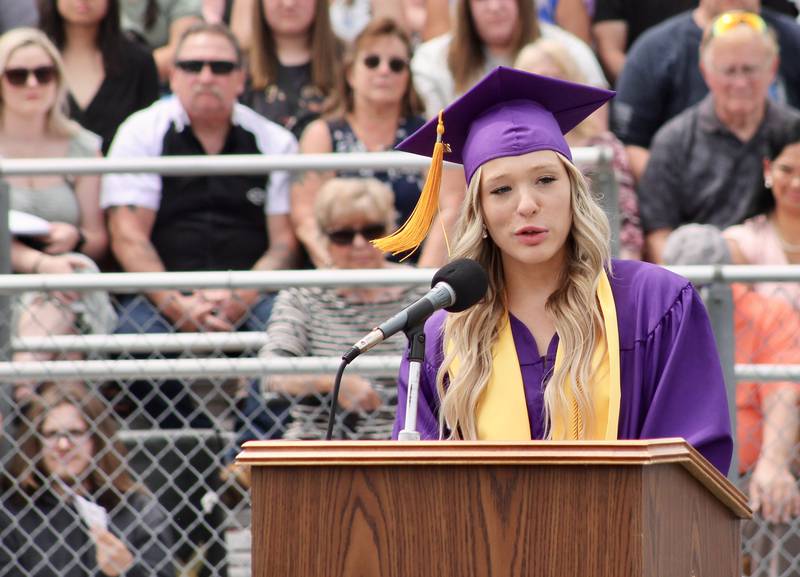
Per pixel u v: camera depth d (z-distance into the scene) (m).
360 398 17.14
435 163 12.58
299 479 9.09
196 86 23.27
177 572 17.00
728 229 23.19
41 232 21.55
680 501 9.30
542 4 27.16
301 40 24.98
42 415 17.00
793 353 17.28
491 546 8.80
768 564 16.77
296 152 24.03
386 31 23.95
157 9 26.45
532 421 11.98
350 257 20.11
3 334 16.83
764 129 23.33
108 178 22.23
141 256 22.08
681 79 25.30
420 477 8.91
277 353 17.00
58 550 16.89
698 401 11.50
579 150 17.58
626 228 23.59
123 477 17.11
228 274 16.62
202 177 22.11
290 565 9.06
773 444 17.00
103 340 16.81
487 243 12.39
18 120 23.50
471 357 12.10
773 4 26.83
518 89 12.38
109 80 24.80
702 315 11.87
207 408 17.77
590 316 11.88
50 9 24.81
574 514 8.70
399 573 8.92
